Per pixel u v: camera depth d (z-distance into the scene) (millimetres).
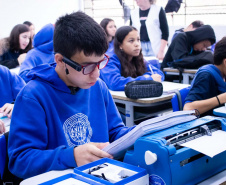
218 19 4449
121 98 2439
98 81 1196
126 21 5355
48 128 1007
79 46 881
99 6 5602
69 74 949
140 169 708
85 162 819
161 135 762
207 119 942
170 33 4871
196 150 737
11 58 4379
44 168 873
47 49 2990
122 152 817
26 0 5094
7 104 1799
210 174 826
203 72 1843
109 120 1232
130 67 2803
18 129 945
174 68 3904
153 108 2494
